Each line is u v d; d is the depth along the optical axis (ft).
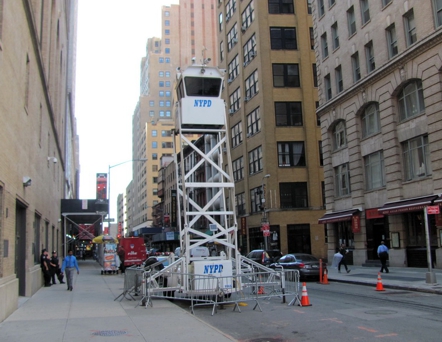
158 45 515.09
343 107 104.78
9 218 40.22
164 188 316.19
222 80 51.93
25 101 52.65
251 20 153.69
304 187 138.41
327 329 31.32
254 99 149.38
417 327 30.91
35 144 60.13
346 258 105.40
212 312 39.88
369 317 35.55
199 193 137.59
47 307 43.50
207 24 508.94
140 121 474.49
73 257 62.28
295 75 145.18
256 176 146.30
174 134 52.90
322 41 116.67
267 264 85.30
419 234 81.61
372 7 94.02
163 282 49.80
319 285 66.59
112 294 56.13
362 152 98.58
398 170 85.20
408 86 84.28
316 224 135.23
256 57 147.74
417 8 79.97
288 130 140.67
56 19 96.12
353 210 99.04
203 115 50.47
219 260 45.80
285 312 39.93
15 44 42.55
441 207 71.51
